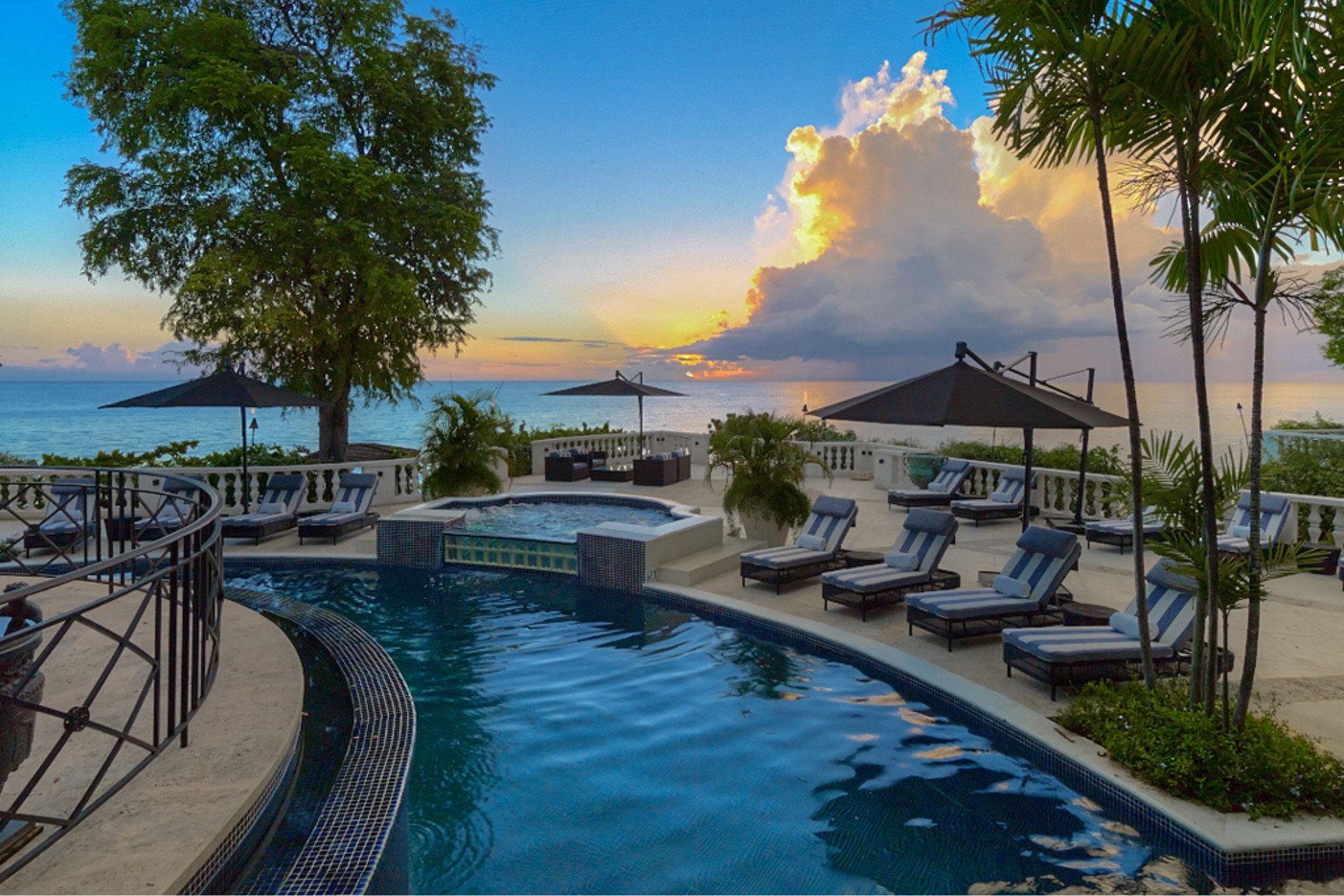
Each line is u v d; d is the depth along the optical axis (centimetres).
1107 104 503
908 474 1844
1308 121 433
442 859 416
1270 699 608
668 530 1077
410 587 1064
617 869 408
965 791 500
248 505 1494
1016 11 489
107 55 1670
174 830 348
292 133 1755
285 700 514
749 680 712
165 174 1727
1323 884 397
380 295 1780
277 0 1870
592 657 779
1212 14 425
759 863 414
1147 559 1164
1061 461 1702
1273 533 1063
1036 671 618
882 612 887
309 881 353
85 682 555
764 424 1223
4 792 389
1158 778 457
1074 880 400
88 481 1456
